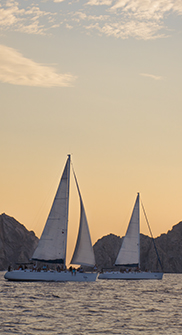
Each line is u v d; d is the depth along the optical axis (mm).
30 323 70000
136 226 176000
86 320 74125
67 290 119125
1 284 128625
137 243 175125
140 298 112188
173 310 89688
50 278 131500
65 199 136125
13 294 106188
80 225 134125
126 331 66438
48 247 134750
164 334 64812
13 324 68750
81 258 133000
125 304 97562
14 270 133000
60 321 72438
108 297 110438
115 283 160625
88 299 103188
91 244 133250
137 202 176875
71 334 63281
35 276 131750
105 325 70375
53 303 93062
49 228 135625
